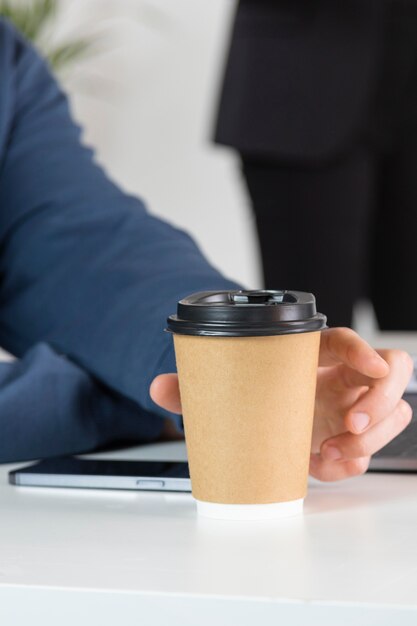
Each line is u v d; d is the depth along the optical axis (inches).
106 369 46.9
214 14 224.5
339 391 37.4
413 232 125.6
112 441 48.7
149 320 45.3
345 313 126.3
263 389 31.2
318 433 38.2
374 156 122.6
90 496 36.8
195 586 24.7
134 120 229.3
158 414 44.9
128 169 230.7
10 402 45.5
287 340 30.8
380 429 36.7
